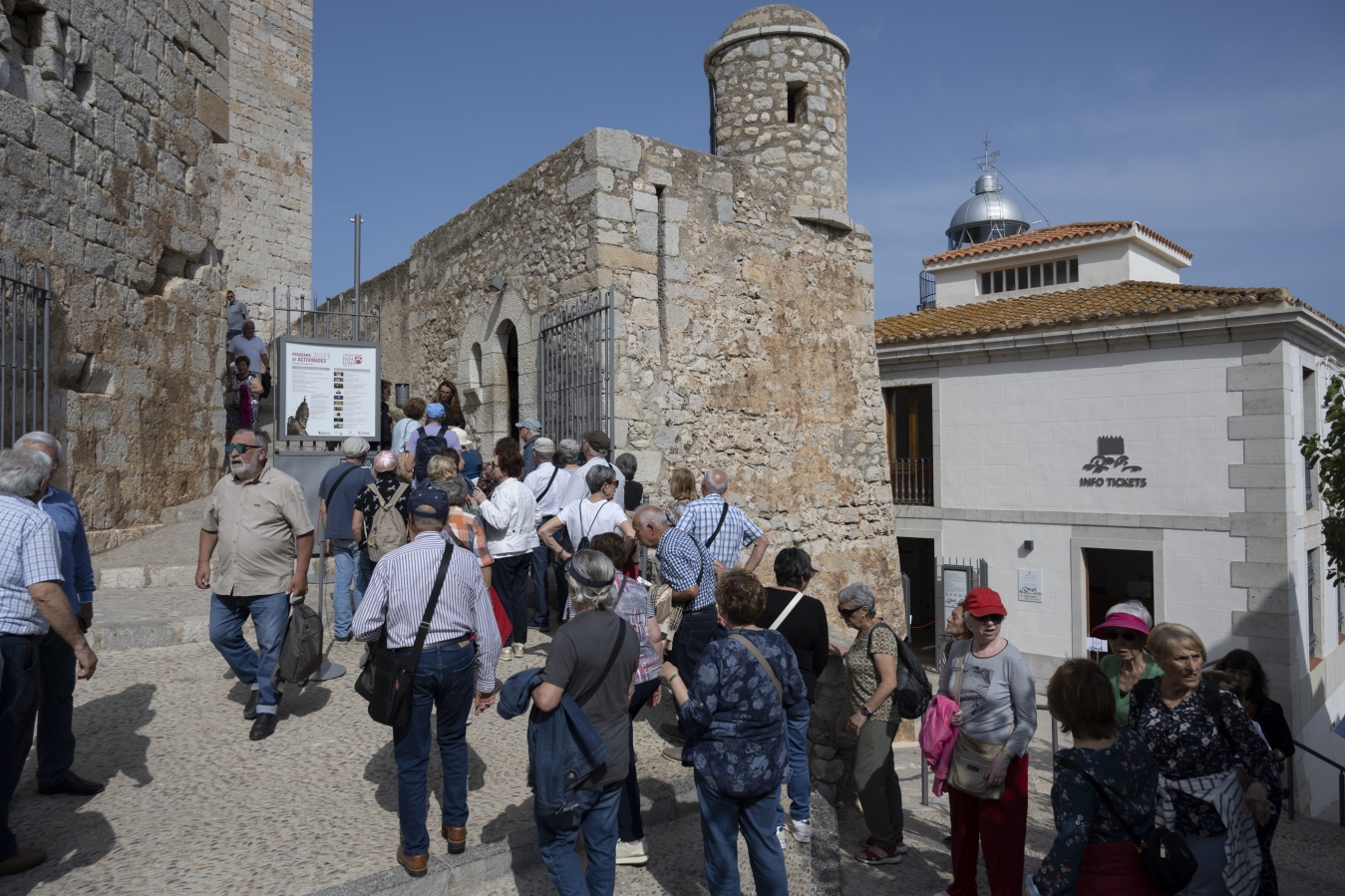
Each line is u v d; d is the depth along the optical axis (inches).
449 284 419.5
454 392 337.4
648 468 313.1
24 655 118.1
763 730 122.9
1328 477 299.6
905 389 536.7
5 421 224.1
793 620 160.6
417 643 123.7
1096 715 107.2
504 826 145.2
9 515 119.1
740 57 382.3
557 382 323.3
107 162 271.6
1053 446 463.8
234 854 131.0
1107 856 104.6
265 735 174.7
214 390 335.6
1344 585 487.5
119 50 278.1
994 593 143.6
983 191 1038.4
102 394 271.0
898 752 303.0
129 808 144.3
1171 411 423.5
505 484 233.1
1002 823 137.3
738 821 125.4
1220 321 401.7
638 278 316.5
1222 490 407.2
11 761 120.2
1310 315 390.0
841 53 397.4
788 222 370.3
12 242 232.2
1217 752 120.7
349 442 242.2
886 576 395.9
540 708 115.0
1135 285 525.0
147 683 198.1
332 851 132.8
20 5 243.1
